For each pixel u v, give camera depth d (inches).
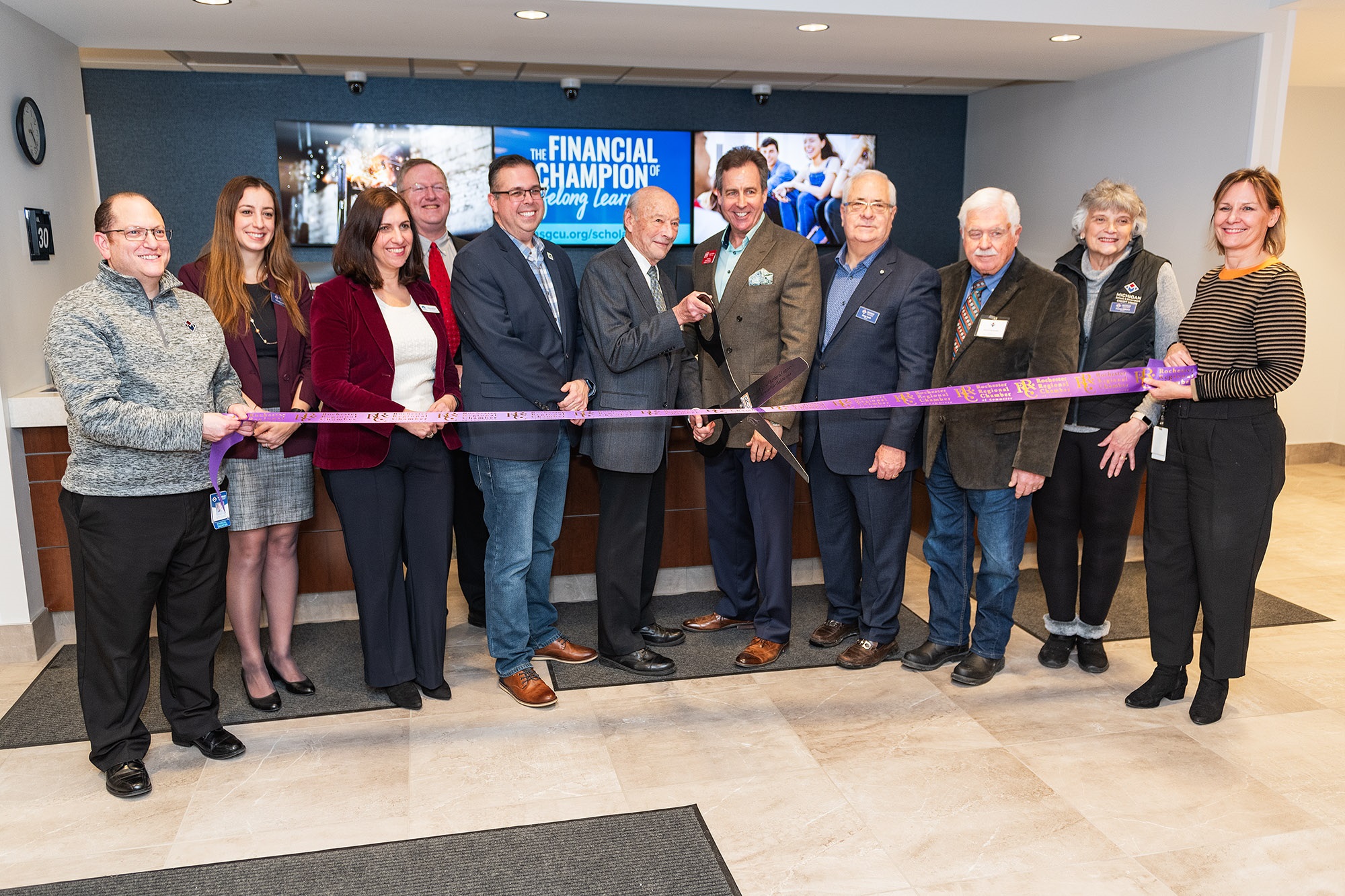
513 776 96.6
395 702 111.7
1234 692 116.3
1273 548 177.3
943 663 123.0
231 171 241.3
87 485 86.6
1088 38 159.8
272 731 105.9
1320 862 82.5
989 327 108.8
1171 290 111.2
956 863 82.5
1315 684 118.7
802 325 112.5
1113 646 130.4
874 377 115.1
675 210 105.9
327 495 137.4
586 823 88.1
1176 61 175.3
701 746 102.5
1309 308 236.8
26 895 78.0
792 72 211.3
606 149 254.5
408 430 104.6
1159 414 109.3
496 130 248.2
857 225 112.0
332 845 85.0
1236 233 98.2
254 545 106.9
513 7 139.6
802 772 97.1
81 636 91.3
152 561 89.8
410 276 108.3
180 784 94.9
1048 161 225.0
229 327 100.5
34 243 133.1
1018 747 102.3
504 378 104.5
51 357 84.4
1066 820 88.7
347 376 101.4
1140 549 170.6
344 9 140.6
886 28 152.9
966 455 111.9
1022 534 114.6
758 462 119.0
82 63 223.3
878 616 123.2
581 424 116.6
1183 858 83.1
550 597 147.1
